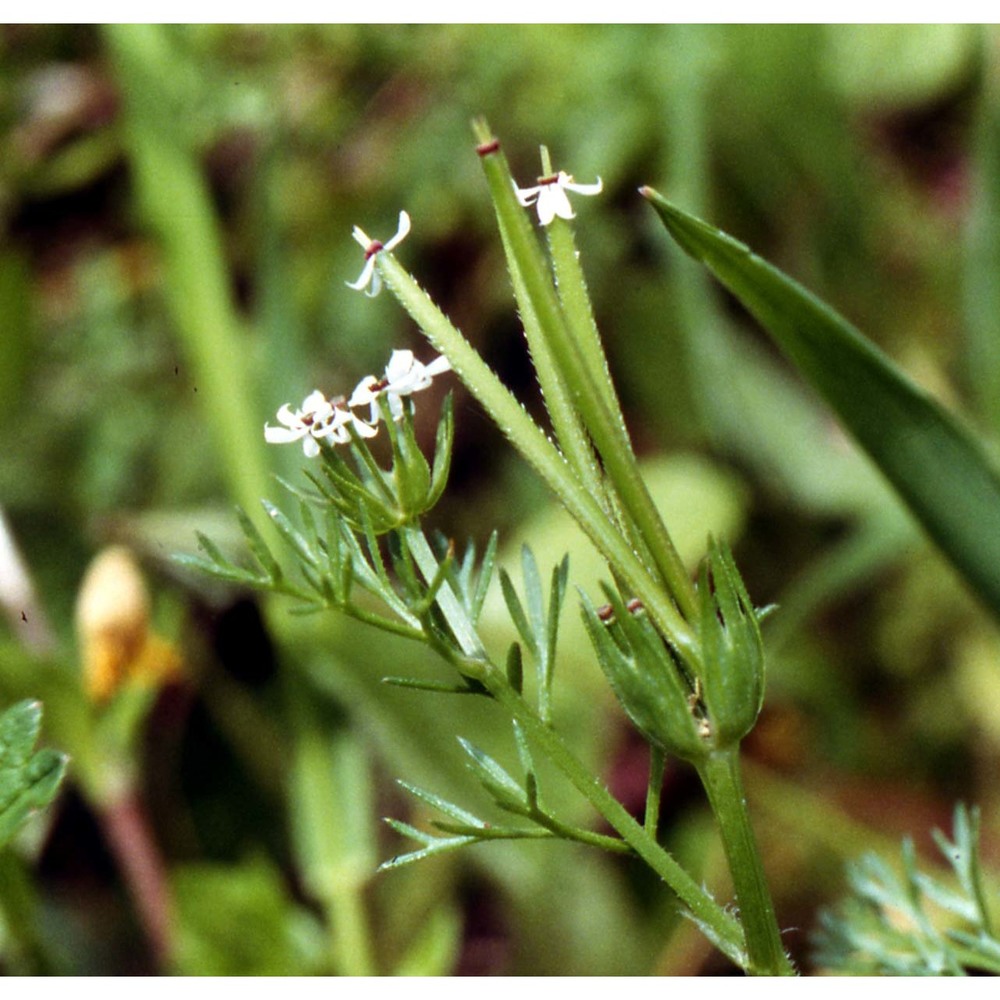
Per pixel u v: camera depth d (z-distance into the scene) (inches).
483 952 13.7
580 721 12.9
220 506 16.3
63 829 14.2
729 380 16.8
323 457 8.1
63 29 17.6
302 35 17.2
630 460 7.9
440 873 13.8
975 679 15.6
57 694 11.5
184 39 13.7
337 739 12.7
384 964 13.5
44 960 10.8
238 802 14.6
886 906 9.7
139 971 13.6
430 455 17.2
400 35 17.5
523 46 17.3
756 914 8.0
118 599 11.8
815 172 16.9
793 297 8.9
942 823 15.0
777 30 16.2
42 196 17.6
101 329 17.3
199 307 13.0
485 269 17.6
